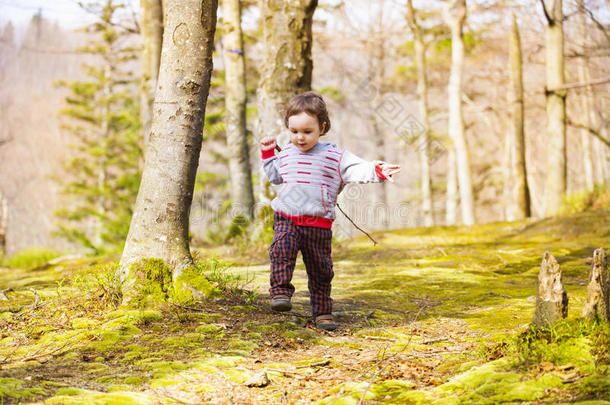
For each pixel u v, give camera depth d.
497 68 23.67
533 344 2.42
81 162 26.61
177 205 3.85
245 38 17.00
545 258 2.54
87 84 27.09
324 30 20.59
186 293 3.71
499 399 2.04
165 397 2.23
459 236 9.08
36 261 10.72
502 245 7.85
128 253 3.81
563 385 2.06
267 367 2.66
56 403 2.05
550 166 11.79
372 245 8.16
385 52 24.14
